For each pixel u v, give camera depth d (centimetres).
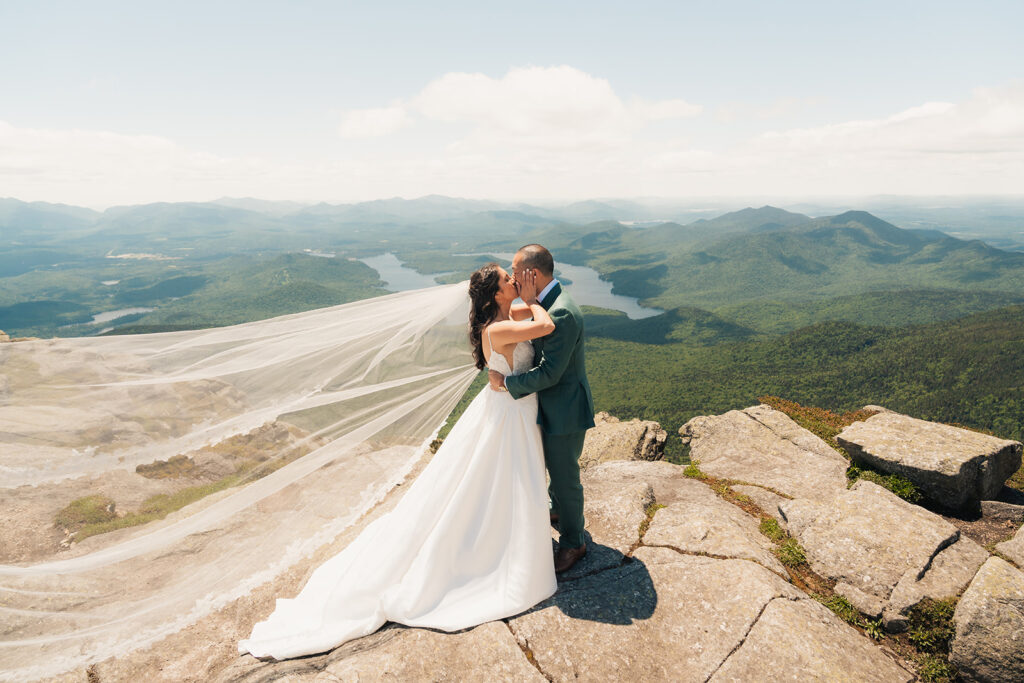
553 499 441
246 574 402
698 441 898
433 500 371
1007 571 370
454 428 388
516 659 317
